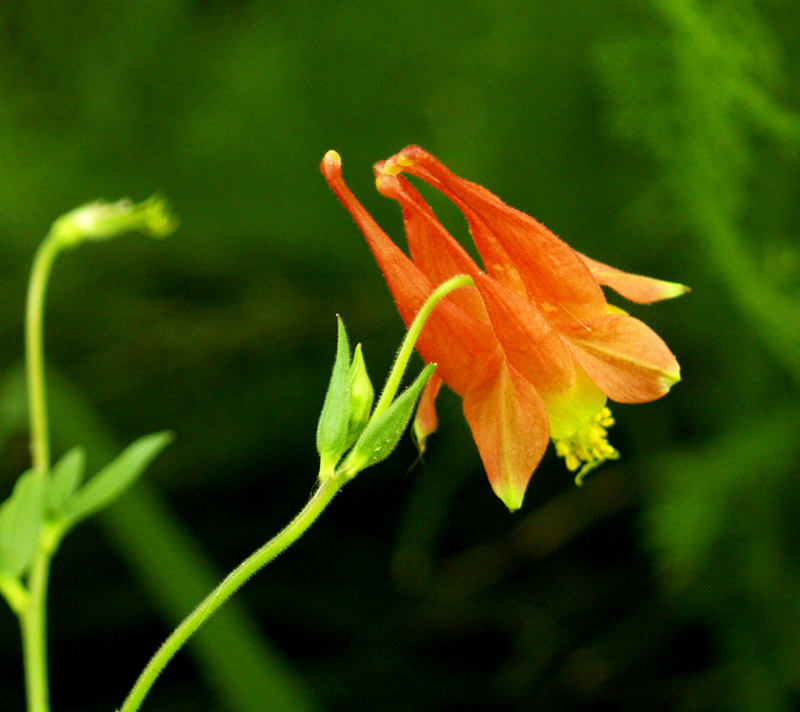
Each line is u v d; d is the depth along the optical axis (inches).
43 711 16.9
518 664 23.6
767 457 19.1
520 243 15.2
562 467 25.0
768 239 20.0
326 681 23.2
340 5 25.5
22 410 19.9
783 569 20.0
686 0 17.6
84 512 17.1
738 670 20.4
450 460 24.5
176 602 18.6
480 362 15.2
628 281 15.4
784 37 19.8
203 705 23.7
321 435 15.0
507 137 23.7
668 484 21.0
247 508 25.9
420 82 25.3
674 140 18.4
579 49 22.3
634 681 22.9
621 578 24.1
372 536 25.7
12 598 17.0
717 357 22.1
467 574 25.0
